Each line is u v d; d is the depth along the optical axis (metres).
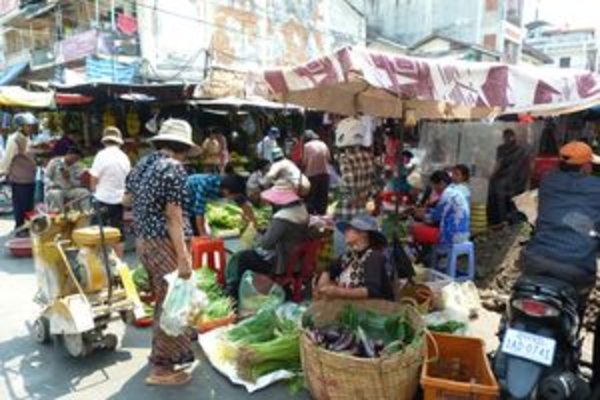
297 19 21.55
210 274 5.07
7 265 6.65
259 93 4.33
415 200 7.71
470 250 5.88
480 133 10.01
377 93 6.29
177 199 3.44
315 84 3.76
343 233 5.34
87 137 11.36
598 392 3.17
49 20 18.22
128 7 15.26
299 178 5.21
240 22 18.61
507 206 8.27
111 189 6.50
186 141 3.58
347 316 3.74
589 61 39.78
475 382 3.21
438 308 4.80
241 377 3.70
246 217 6.35
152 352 3.76
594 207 3.26
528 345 2.91
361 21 25.58
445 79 3.61
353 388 3.05
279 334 3.87
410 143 11.34
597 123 11.67
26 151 8.05
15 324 4.73
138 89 9.32
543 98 3.73
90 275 4.04
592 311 4.62
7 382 3.70
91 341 4.04
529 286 3.01
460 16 29.92
